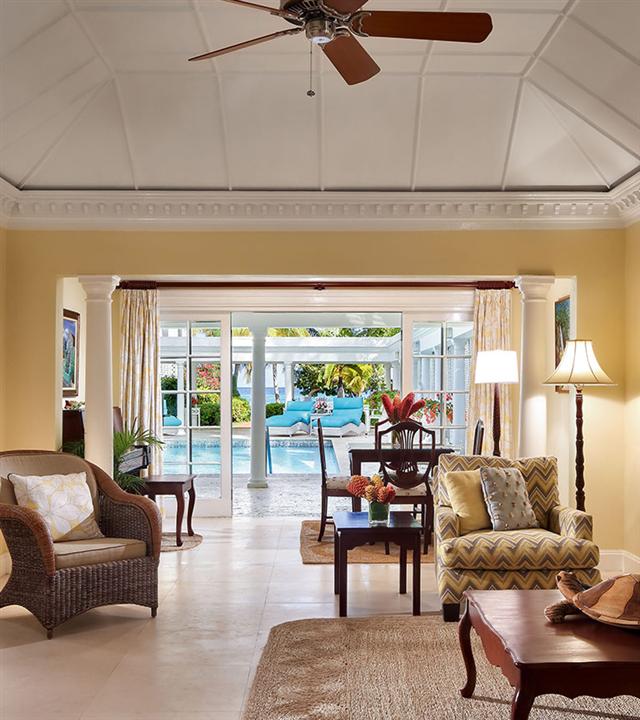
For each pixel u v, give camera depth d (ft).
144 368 25.53
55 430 18.67
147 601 14.83
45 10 13.39
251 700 10.77
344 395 60.29
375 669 11.99
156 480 21.57
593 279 18.97
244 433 53.11
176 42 15.12
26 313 18.74
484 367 19.90
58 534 14.66
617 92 14.92
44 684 11.51
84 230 18.84
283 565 19.19
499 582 14.26
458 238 19.01
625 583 9.85
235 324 34.53
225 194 18.43
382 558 20.10
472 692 10.98
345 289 26.35
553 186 18.61
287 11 9.30
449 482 15.99
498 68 16.12
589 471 18.86
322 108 17.11
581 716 10.41
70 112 16.84
